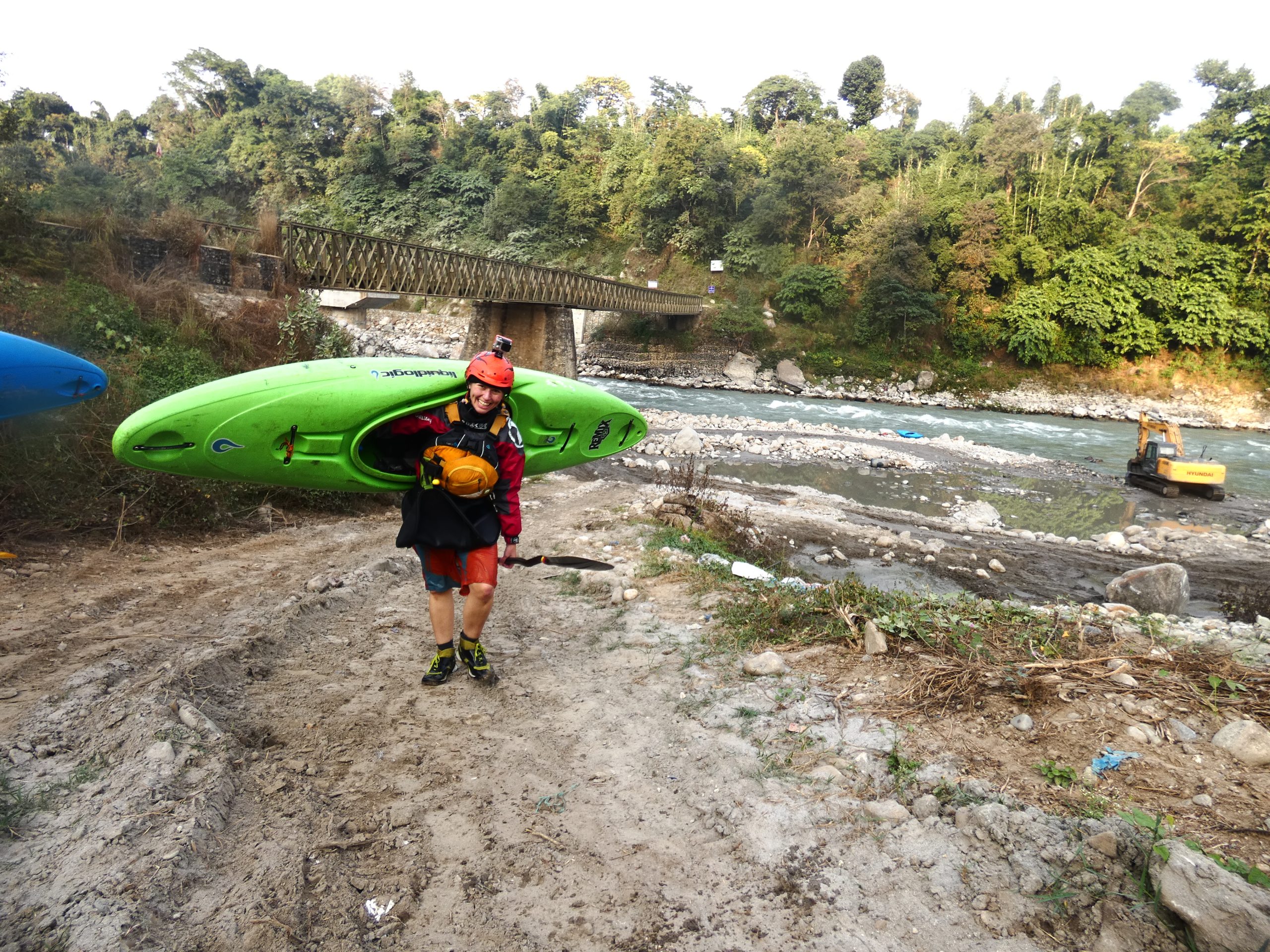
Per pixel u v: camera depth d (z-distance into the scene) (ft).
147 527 22.52
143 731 9.80
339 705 11.86
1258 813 8.16
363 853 8.27
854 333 152.66
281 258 52.95
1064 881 7.48
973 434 92.99
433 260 80.89
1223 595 31.24
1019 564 33.83
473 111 264.93
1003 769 9.48
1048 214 152.66
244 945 6.69
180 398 11.64
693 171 180.24
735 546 29.19
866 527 38.19
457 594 18.24
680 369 150.51
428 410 12.63
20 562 18.15
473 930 7.24
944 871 7.86
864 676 12.55
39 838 7.80
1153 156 167.12
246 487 27.14
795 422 87.81
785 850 8.40
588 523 28.09
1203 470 55.52
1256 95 171.73
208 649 12.88
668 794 9.66
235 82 274.16
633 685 12.96
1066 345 144.25
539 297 102.22
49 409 15.33
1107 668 12.04
